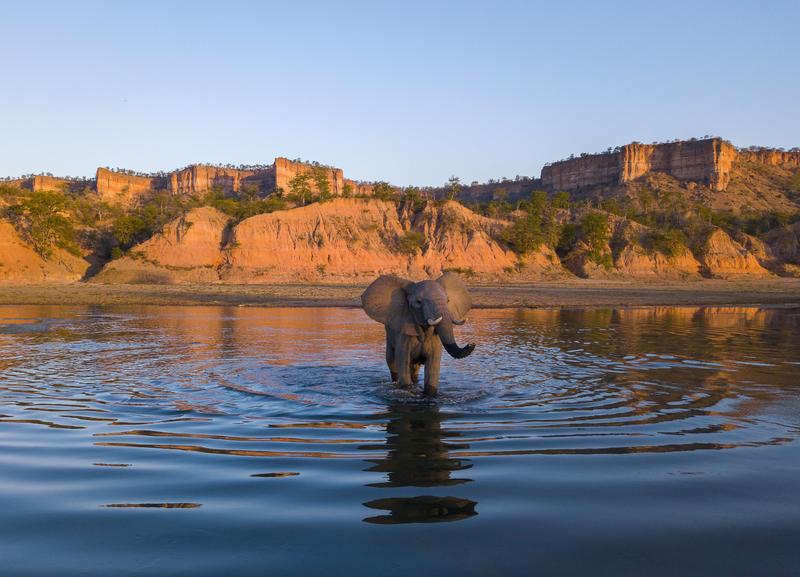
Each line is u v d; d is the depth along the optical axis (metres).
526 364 12.90
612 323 26.19
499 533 3.99
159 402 8.76
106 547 3.77
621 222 118.12
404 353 9.71
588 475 5.28
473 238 102.81
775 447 6.27
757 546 3.79
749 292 69.00
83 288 64.75
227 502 4.60
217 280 88.19
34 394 9.33
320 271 93.44
